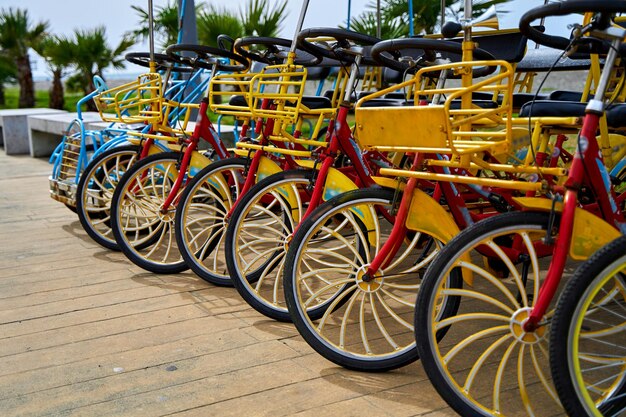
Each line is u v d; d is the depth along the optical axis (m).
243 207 2.48
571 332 1.49
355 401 1.89
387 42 1.91
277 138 2.66
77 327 2.47
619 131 2.52
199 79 4.28
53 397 1.96
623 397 1.67
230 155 3.21
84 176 3.41
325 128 4.05
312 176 2.39
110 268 3.17
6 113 7.61
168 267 3.05
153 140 3.32
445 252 1.71
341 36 2.21
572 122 1.78
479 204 2.51
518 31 2.48
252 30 6.80
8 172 6.12
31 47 11.96
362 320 2.07
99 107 3.27
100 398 1.95
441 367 1.71
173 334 2.39
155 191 3.14
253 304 2.48
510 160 2.45
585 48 1.85
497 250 1.70
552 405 1.85
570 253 1.62
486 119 1.97
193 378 2.06
